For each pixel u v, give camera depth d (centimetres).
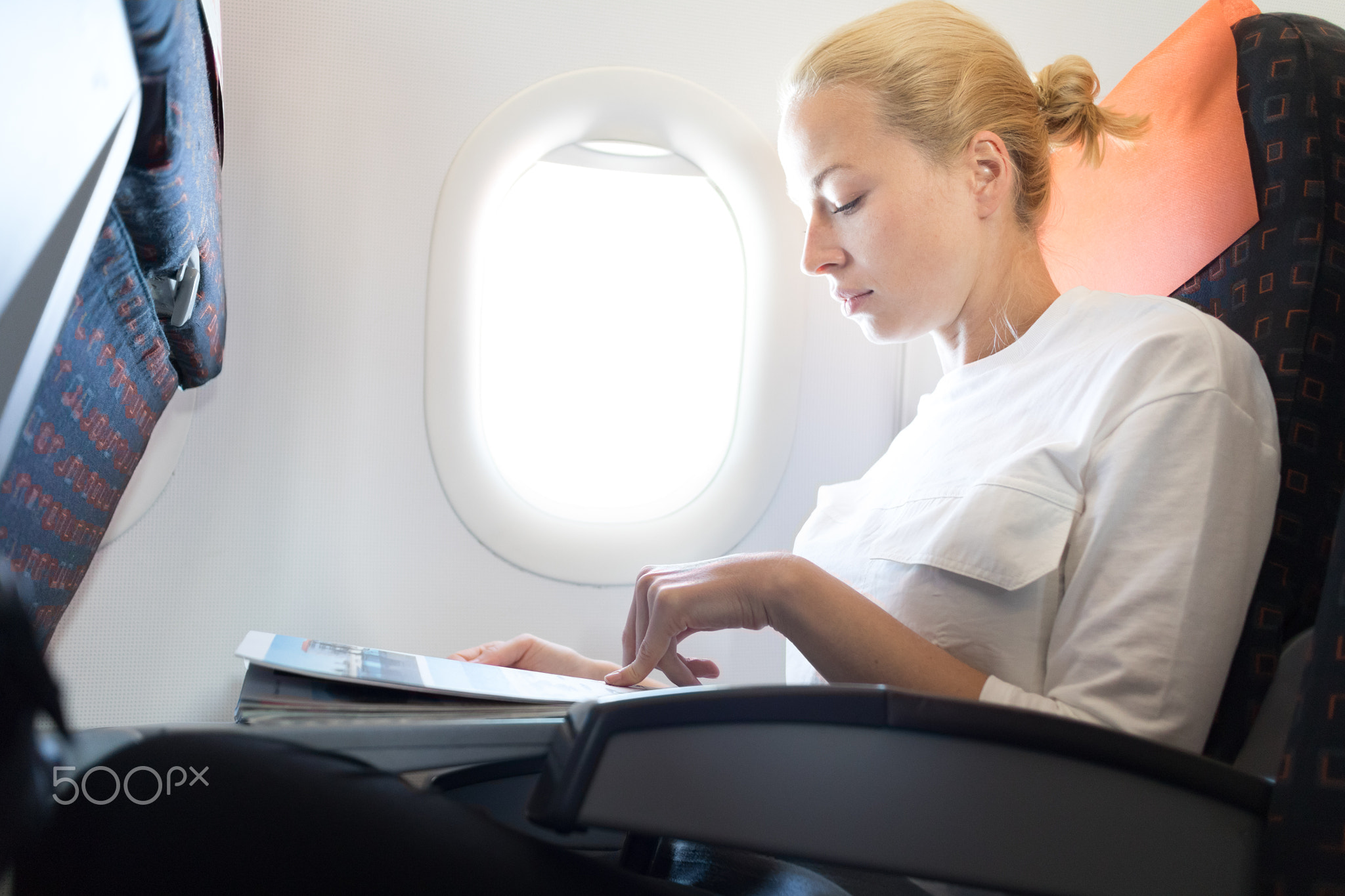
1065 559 92
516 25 168
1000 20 183
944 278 114
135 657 156
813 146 115
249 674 65
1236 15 116
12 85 33
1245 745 88
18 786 32
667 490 176
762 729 49
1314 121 99
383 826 44
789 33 176
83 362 75
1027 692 89
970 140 114
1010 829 49
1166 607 81
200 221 91
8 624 31
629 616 108
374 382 165
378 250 165
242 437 161
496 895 44
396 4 165
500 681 78
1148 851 51
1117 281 123
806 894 70
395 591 166
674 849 80
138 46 51
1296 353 94
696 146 171
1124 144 121
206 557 159
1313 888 52
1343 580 55
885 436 185
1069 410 100
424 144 166
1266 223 100
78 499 90
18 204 34
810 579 89
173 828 42
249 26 159
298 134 162
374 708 61
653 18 171
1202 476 85
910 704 49
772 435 174
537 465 172
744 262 175
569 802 46
